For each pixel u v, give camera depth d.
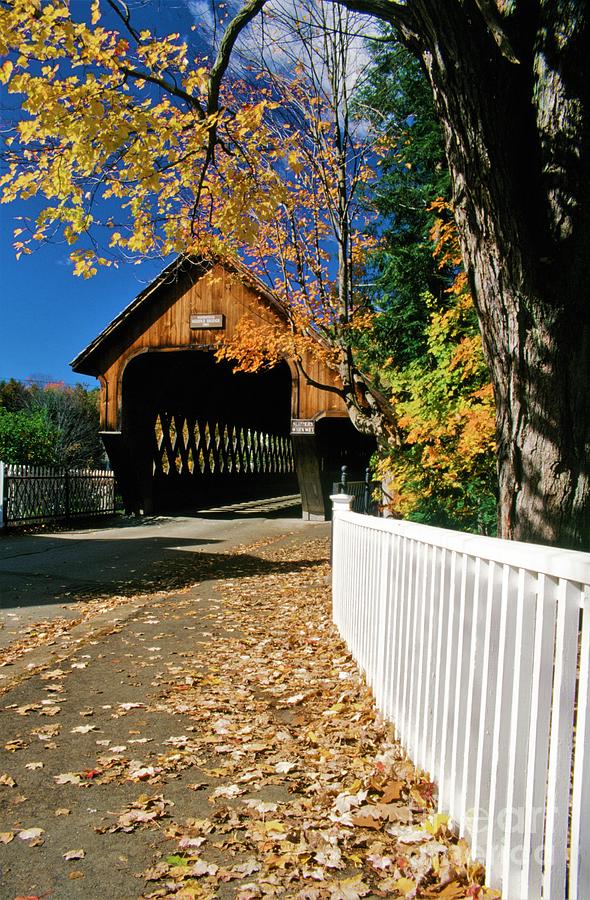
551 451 4.05
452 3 3.40
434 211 16.36
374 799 3.10
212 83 5.82
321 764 3.58
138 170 6.20
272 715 4.45
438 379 8.88
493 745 2.29
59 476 18.86
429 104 13.82
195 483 27.89
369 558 4.98
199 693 4.86
